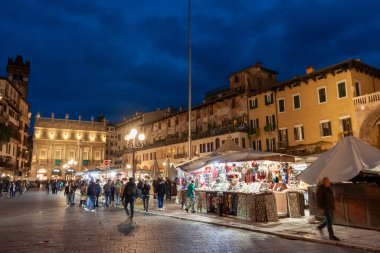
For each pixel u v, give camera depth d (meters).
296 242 9.95
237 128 41.22
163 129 60.16
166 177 30.25
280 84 37.41
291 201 15.02
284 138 37.12
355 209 11.99
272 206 14.06
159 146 57.38
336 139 31.72
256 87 44.03
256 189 15.16
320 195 10.26
